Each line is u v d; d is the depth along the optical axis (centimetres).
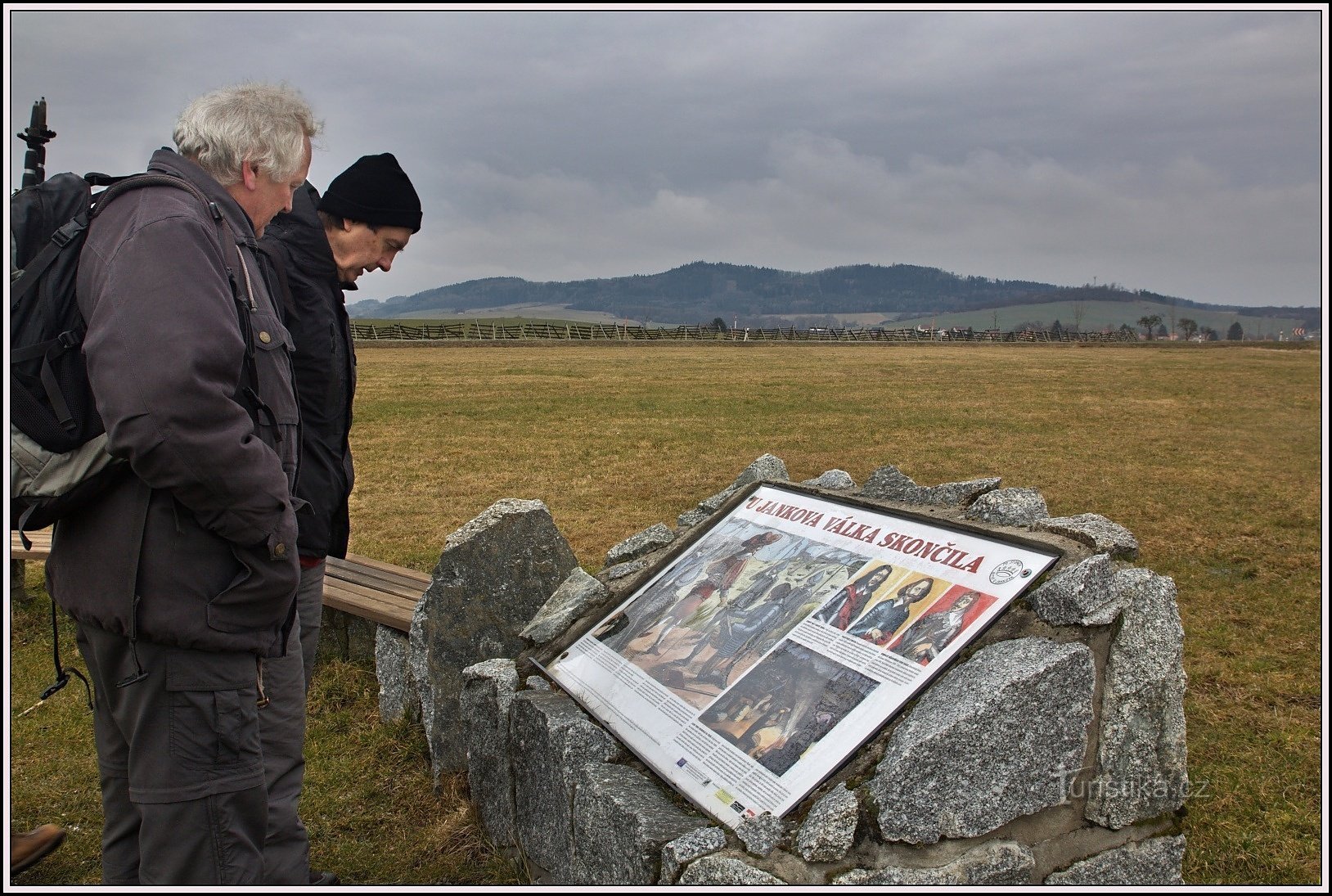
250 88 266
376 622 467
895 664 287
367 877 342
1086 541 303
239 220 264
